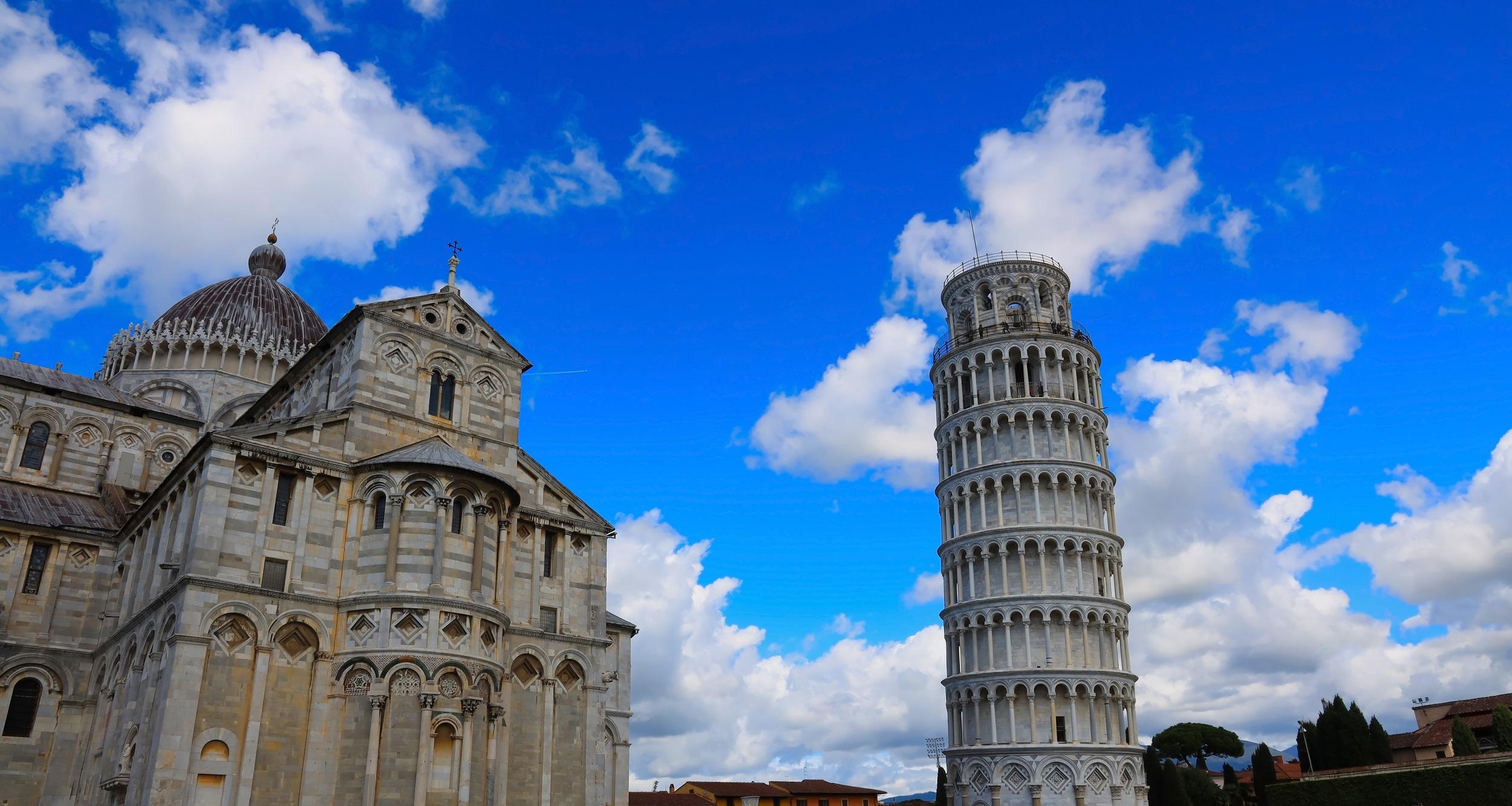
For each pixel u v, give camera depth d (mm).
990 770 87188
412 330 53094
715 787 135000
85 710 53312
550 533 55625
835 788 142125
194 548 42781
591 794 52344
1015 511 94562
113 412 68688
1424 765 80000
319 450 47875
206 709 41125
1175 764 109062
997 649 91250
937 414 106250
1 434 63719
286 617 43938
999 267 105500
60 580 55906
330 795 42562
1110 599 91188
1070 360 100562
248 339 79312
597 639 55156
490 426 55094
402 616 44969
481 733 45719
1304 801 84250
